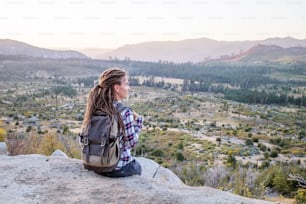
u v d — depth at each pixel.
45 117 89.31
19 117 86.44
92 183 3.90
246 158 49.38
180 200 3.50
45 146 11.71
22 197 3.61
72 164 4.64
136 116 3.97
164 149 49.50
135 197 3.55
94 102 3.80
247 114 118.31
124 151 3.97
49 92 162.00
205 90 198.00
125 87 3.84
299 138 72.75
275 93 173.38
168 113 118.94
